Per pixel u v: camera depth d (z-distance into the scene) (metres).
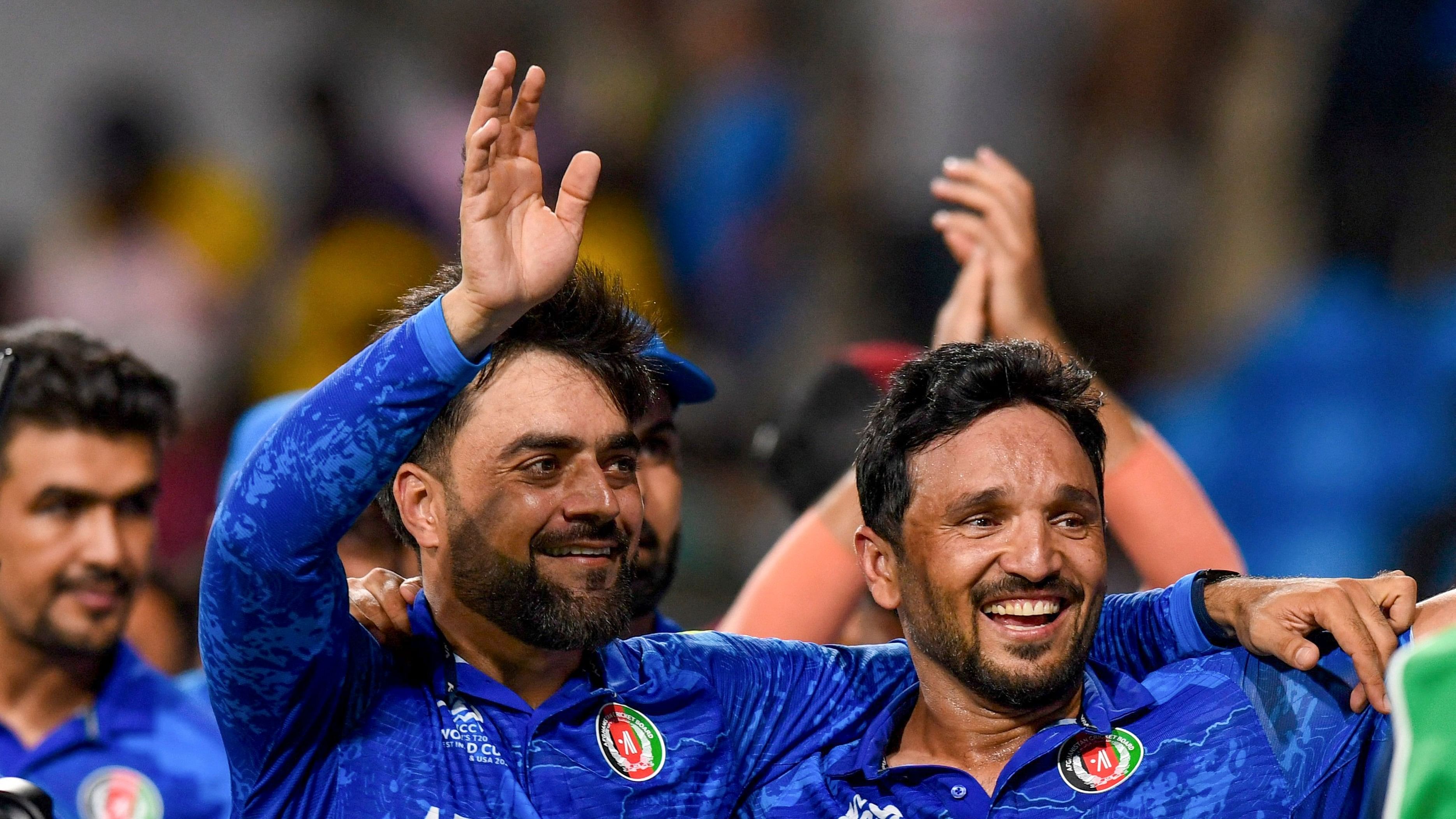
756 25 28.66
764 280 26.84
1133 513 10.38
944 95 27.02
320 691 7.60
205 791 11.61
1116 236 25.02
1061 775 7.98
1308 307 19.50
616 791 7.82
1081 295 24.67
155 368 11.35
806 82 27.97
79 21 30.16
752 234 27.22
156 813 11.37
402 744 7.71
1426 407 18.45
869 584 8.52
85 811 11.21
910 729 8.52
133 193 28.39
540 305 7.81
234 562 7.18
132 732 11.53
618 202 28.11
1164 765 7.96
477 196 7.05
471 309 7.05
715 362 26.41
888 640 10.62
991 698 7.98
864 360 12.25
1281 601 7.78
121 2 30.27
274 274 27.88
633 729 8.06
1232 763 7.92
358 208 27.31
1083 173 25.83
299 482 7.09
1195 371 23.22
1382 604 7.66
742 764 8.32
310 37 30.34
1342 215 19.83
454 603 7.93
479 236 7.03
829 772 8.27
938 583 7.97
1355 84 20.11
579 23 29.83
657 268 27.84
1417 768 4.61
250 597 7.21
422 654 8.04
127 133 28.83
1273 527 18.84
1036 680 7.84
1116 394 23.86
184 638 16.69
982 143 26.59
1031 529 7.81
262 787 7.63
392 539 10.75
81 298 27.66
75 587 10.81
